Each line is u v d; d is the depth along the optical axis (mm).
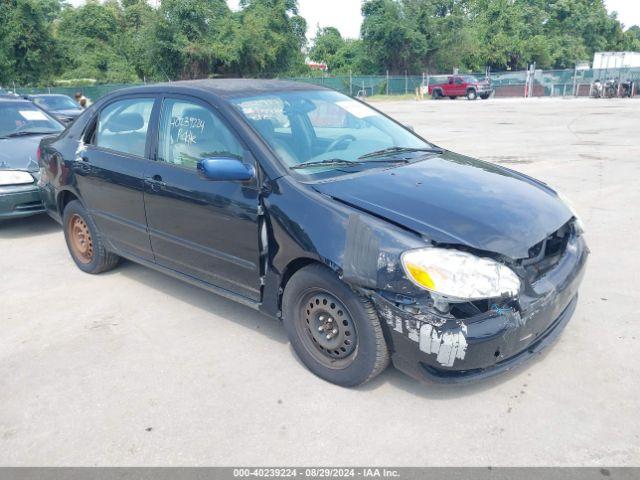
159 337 3928
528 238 2957
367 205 3041
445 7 55312
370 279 2832
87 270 5195
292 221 3162
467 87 39406
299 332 3348
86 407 3143
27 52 41906
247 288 3598
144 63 44312
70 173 4918
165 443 2820
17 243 6301
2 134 7203
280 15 44312
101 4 55938
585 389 3137
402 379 3295
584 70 40812
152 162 4137
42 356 3719
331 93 4438
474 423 2887
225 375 3412
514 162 10328
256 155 3451
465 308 2732
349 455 2689
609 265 4977
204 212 3684
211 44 41125
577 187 8008
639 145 12148
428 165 3756
